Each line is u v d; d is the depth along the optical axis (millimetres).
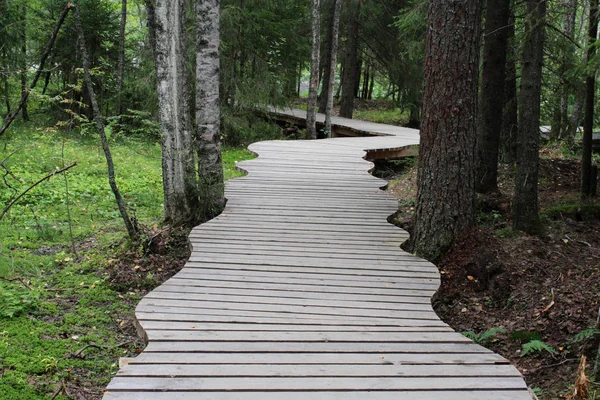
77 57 15680
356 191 9453
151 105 16672
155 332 4027
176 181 7469
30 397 3842
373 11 21562
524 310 5770
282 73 19797
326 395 3209
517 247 6918
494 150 9453
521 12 10766
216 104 7617
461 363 3684
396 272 5645
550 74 10445
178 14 7078
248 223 7324
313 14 17672
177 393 3178
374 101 31516
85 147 14422
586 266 6535
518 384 3406
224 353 3740
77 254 7059
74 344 4715
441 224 6613
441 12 6418
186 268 5531
